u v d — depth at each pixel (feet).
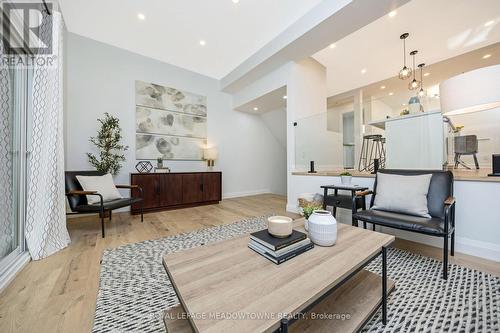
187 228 8.52
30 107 6.16
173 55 12.44
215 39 10.83
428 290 4.14
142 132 12.20
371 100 10.07
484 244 5.49
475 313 3.51
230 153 16.49
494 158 5.57
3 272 4.65
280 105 15.58
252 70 12.48
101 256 5.90
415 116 7.78
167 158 13.14
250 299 2.16
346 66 13.55
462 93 4.90
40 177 5.95
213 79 15.46
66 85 9.91
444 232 4.52
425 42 10.98
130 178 11.18
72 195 7.74
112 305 3.83
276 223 3.40
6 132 5.51
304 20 8.91
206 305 2.07
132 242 6.97
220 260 3.05
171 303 3.91
